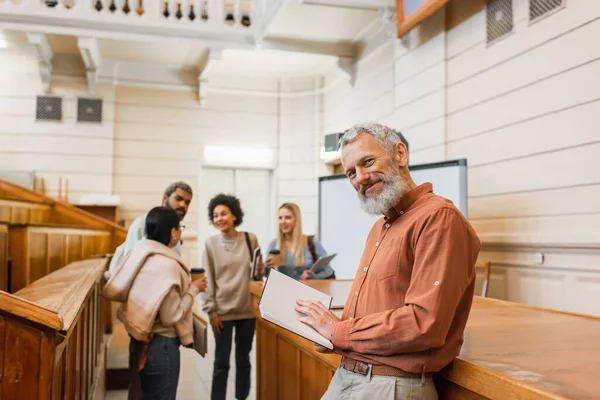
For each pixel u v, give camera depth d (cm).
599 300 299
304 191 793
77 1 577
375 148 134
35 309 127
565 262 324
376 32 614
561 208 326
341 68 677
